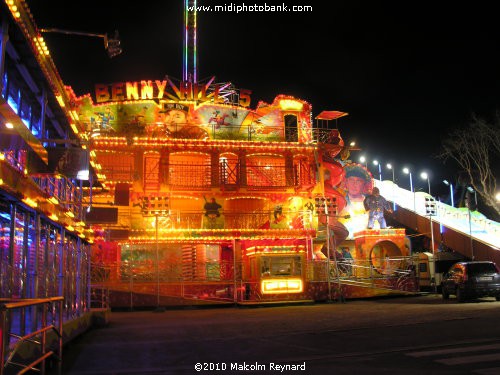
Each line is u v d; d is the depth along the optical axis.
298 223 33.00
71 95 29.11
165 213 29.97
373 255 38.62
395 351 10.58
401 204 46.66
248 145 32.50
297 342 12.60
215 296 29.16
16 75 10.84
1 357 5.45
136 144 30.94
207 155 32.72
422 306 22.48
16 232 10.41
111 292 27.41
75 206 15.86
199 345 12.64
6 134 7.97
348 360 9.82
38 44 9.92
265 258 28.22
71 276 14.45
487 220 38.94
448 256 35.91
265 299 27.75
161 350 12.00
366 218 42.56
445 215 42.16
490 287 24.12
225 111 34.25
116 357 11.17
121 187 21.98
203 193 31.92
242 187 32.28
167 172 31.28
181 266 30.02
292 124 35.50
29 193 9.49
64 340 11.95
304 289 28.48
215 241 31.38
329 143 34.31
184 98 33.72
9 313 7.79
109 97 32.75
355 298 30.78
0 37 8.36
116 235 27.44
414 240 48.16
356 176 43.53
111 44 12.42
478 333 12.70
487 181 43.41
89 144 13.16
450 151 44.84
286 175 33.38
